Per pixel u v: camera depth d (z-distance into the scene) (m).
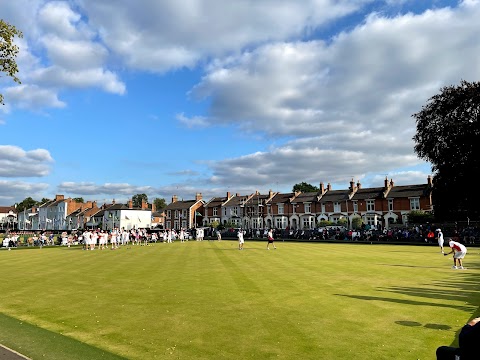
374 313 8.48
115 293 11.20
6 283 13.59
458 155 38.44
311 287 11.87
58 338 6.80
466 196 38.69
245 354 6.07
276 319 8.08
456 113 39.59
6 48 15.54
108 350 6.29
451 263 18.88
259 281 13.16
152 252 28.98
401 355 5.93
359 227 53.94
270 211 74.56
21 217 122.88
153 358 5.93
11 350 6.11
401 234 41.09
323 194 68.88
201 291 11.34
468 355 3.93
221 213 84.38
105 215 87.69
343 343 6.52
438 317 8.11
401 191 58.91
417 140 42.56
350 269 16.47
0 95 15.62
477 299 9.91
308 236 50.56
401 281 13.02
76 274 15.77
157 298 10.38
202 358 5.93
